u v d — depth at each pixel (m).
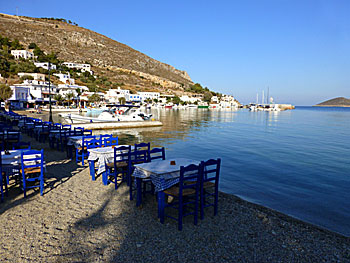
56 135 15.21
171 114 87.25
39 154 7.75
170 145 21.19
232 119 65.44
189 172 6.46
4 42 149.62
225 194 8.73
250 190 10.00
